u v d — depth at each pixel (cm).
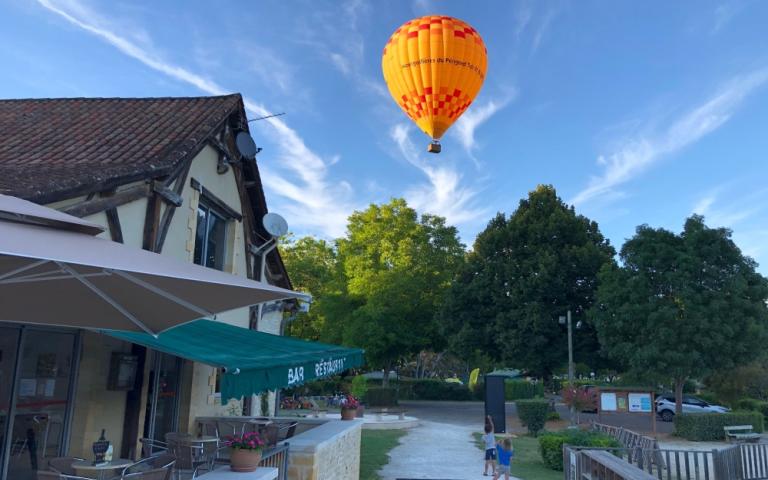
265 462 855
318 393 4344
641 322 2612
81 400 832
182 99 1290
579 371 3812
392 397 3688
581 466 1161
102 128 1101
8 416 711
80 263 309
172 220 1002
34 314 537
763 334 2422
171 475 655
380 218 4300
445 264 4097
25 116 1187
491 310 3456
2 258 418
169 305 509
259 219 1477
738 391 2816
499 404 2531
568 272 3284
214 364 641
